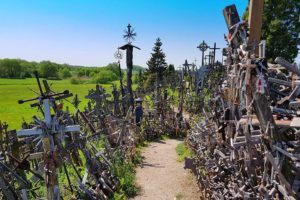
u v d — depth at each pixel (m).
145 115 16.78
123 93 18.00
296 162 3.95
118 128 12.99
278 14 27.19
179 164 11.69
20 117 26.62
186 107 23.11
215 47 25.83
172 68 56.84
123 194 8.66
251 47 6.38
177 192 8.99
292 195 3.89
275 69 6.61
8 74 128.00
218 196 6.57
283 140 4.34
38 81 6.22
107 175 8.77
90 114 13.98
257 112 4.23
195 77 27.00
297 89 5.10
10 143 8.52
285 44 27.50
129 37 17.48
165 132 16.81
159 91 21.22
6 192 5.84
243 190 5.34
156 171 10.91
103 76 73.88
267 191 4.36
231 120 6.43
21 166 6.71
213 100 9.12
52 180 6.00
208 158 8.17
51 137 6.14
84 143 8.22
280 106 5.52
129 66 17.80
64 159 7.71
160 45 56.09
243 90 5.71
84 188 7.62
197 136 10.91
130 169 10.52
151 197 8.75
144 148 14.27
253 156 5.09
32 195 7.24
